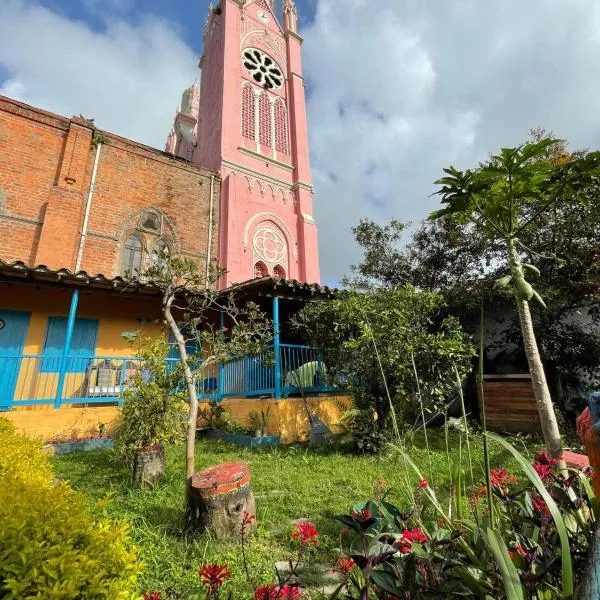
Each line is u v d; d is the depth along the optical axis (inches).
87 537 61.2
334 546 127.3
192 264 229.9
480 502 100.3
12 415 287.3
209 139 749.3
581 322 385.1
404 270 503.2
